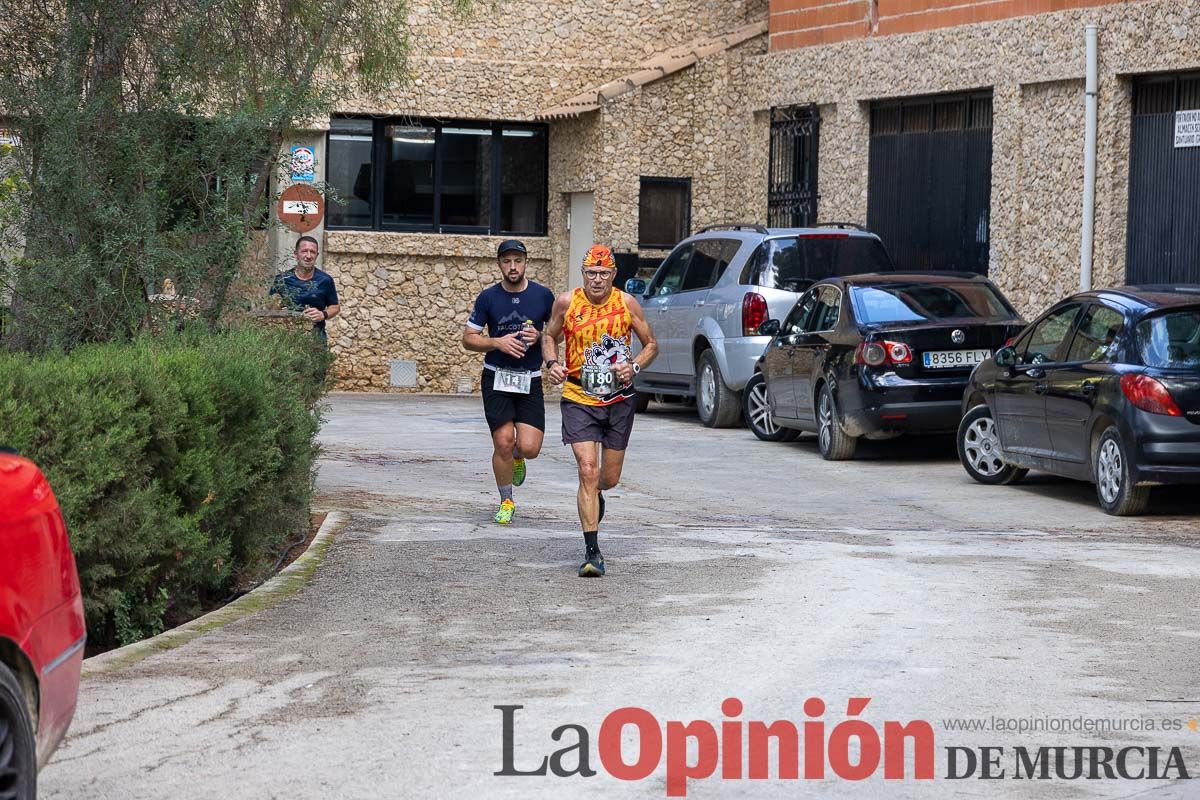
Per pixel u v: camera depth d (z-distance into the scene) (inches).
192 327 480.1
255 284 534.6
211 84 531.5
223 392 413.4
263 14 592.1
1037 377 624.7
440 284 1237.1
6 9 487.5
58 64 486.0
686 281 967.6
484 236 1240.8
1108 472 579.8
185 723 287.6
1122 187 876.0
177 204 512.7
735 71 1205.1
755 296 879.7
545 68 1237.7
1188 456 551.2
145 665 332.2
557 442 836.0
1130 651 348.2
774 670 329.4
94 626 371.9
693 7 1262.3
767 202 1181.1
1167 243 851.4
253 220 526.3
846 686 316.8
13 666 214.8
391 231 1235.9
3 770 205.0
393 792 249.3
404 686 315.3
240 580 457.4
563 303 455.5
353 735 280.5
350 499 595.8
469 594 410.6
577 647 350.3
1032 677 324.5
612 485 457.1
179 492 392.2
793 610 390.9
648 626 372.2
